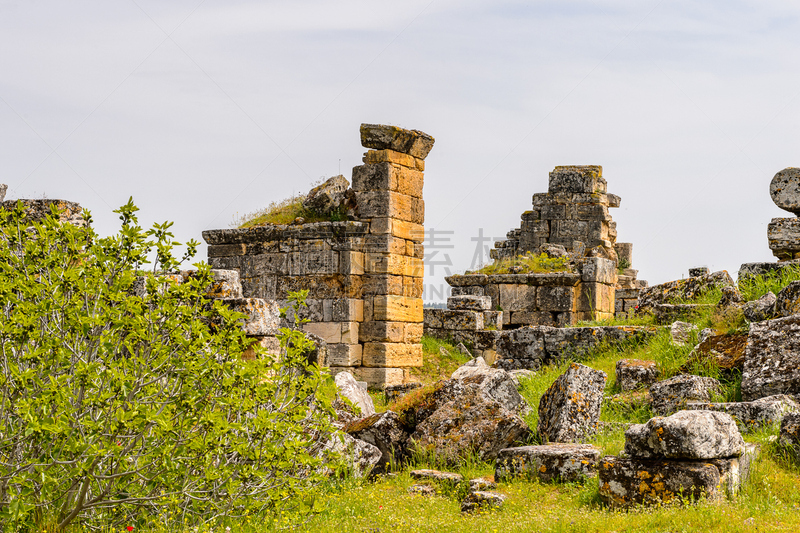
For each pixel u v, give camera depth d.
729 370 10.30
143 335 6.12
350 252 17.80
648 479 6.41
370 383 17.59
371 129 17.88
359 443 8.65
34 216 11.36
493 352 19.69
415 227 18.66
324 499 7.00
